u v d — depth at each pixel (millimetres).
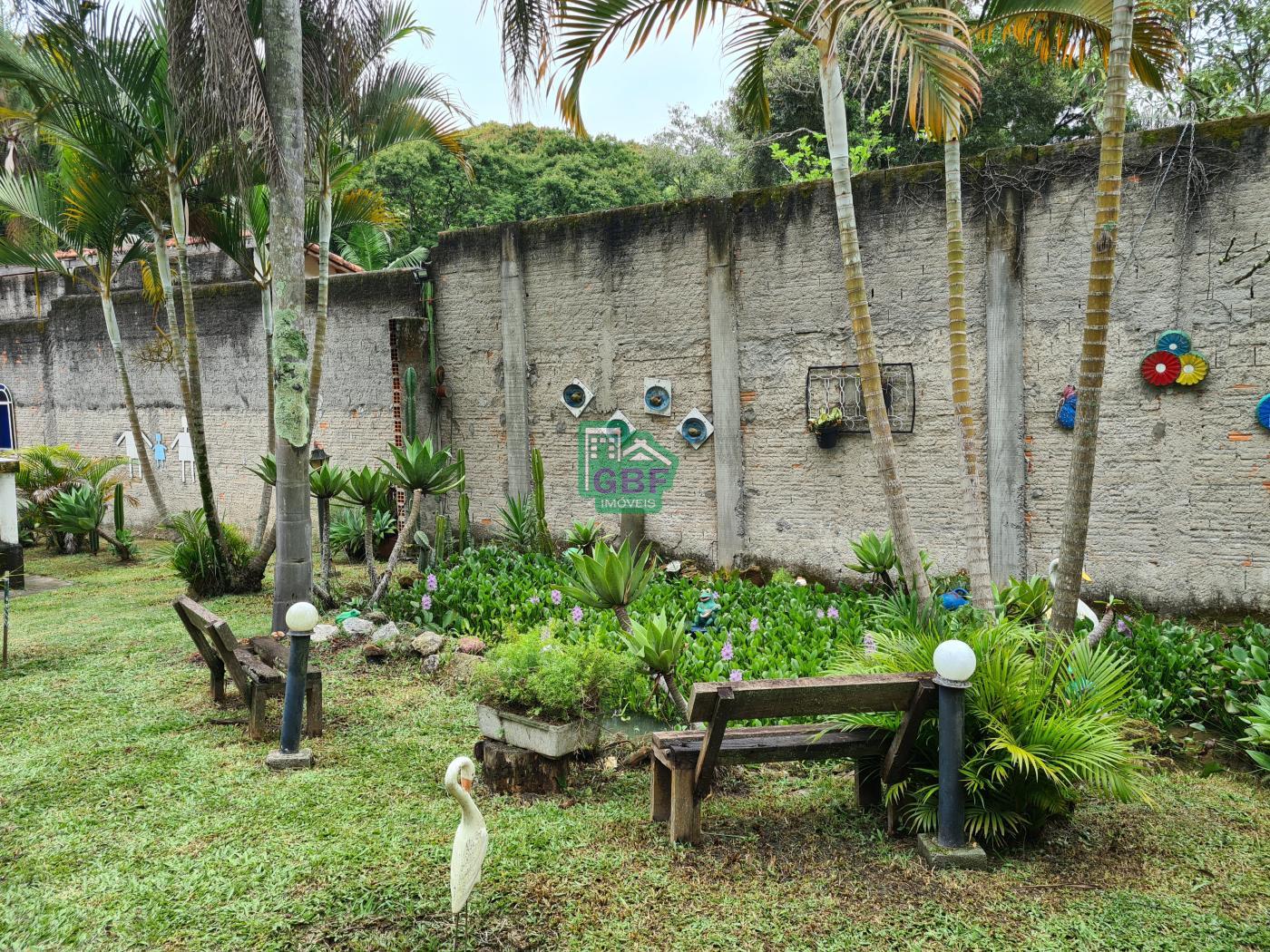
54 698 6051
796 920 3311
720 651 6172
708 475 9148
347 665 6719
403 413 10516
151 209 8836
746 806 4305
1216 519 6652
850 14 4328
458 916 3363
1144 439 6887
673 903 3438
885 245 7949
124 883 3637
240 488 12891
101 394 14539
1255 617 6523
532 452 10266
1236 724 4961
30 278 15852
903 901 3424
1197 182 6578
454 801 4367
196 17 6844
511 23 6746
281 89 7168
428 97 8805
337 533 10961
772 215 8539
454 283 10766
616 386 9656
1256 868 3672
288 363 7453
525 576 8648
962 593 6559
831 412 8148
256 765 4859
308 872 3684
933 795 3883
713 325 8922
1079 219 7062
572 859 3779
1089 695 3908
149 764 4887
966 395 4992
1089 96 12469
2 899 3539
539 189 22625
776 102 15867
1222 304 6551
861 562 7180
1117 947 3117
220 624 5305
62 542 12969
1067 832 3973
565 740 4438
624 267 9500
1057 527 7273
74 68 7625
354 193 10195
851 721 4004
